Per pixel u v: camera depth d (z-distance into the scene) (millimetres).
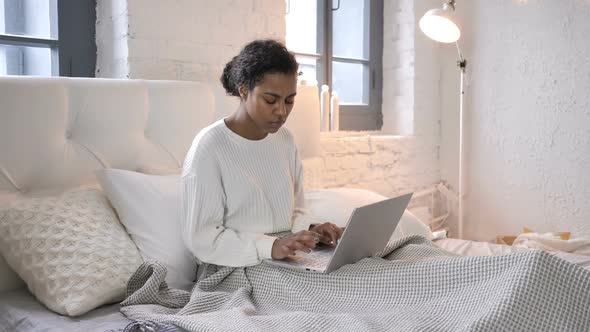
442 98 3689
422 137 3562
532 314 1109
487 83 3463
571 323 1117
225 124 1614
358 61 3428
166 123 1974
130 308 1376
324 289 1399
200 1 2332
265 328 1179
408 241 1677
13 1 2027
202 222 1521
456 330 1111
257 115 1520
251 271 1524
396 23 3525
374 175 3256
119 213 1673
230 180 1568
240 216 1602
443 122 3697
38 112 1640
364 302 1330
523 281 1132
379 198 2248
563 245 2188
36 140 1638
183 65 2289
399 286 1312
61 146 1703
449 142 3682
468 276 1237
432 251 1562
